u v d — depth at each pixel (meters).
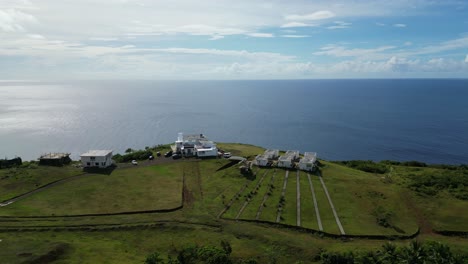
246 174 104.38
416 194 89.31
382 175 110.44
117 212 79.69
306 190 92.81
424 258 53.16
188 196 90.06
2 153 186.62
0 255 58.53
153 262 55.97
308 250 65.00
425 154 187.50
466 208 80.94
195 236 70.44
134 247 66.56
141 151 131.50
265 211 81.12
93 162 111.06
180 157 121.75
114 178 101.00
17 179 97.06
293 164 113.19
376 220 76.81
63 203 83.69
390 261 54.59
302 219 77.31
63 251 61.62
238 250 65.06
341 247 65.75
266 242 68.31
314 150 199.00
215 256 57.38
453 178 97.88
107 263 58.94
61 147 199.88
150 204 83.88
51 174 102.31
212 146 127.94
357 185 96.38
